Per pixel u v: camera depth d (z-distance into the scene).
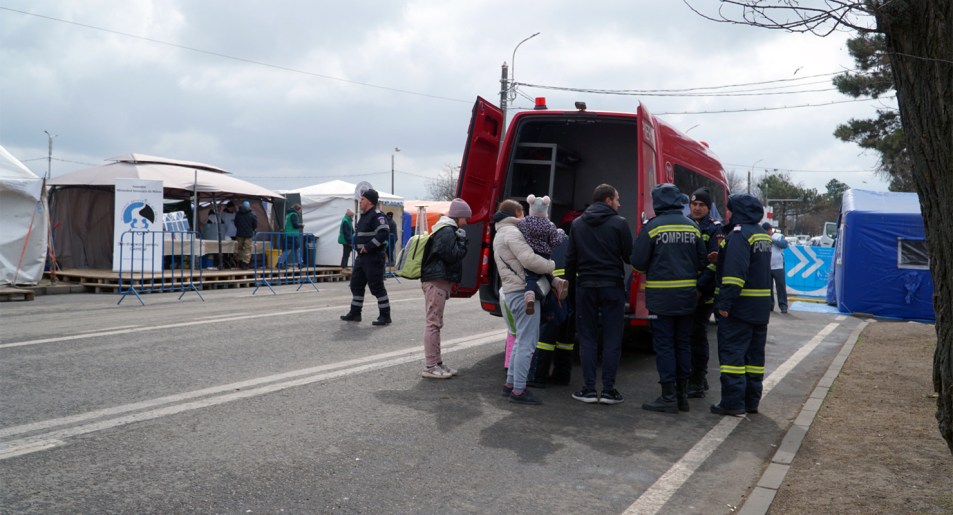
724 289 6.50
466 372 7.83
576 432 5.92
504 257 6.69
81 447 4.91
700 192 7.66
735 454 5.57
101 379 6.77
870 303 15.35
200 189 18.41
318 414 5.95
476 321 11.48
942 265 4.04
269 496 4.25
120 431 5.28
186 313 11.56
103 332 9.23
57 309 12.30
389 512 4.14
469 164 8.28
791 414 6.82
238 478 4.50
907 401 7.24
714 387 7.95
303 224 21.52
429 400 6.59
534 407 6.62
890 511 4.37
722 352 6.75
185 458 4.79
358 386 6.95
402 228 25.16
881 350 10.47
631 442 5.74
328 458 4.94
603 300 6.83
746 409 6.81
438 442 5.44
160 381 6.78
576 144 10.41
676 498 4.62
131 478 4.40
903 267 15.08
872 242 15.34
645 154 7.98
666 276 6.59
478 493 4.50
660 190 6.76
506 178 8.88
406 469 4.84
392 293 16.16
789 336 12.11
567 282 6.77
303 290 17.28
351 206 22.98
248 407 6.05
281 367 7.57
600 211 6.80
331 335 9.57
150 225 15.84
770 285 6.73
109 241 19.28
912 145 4.09
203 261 19.52
